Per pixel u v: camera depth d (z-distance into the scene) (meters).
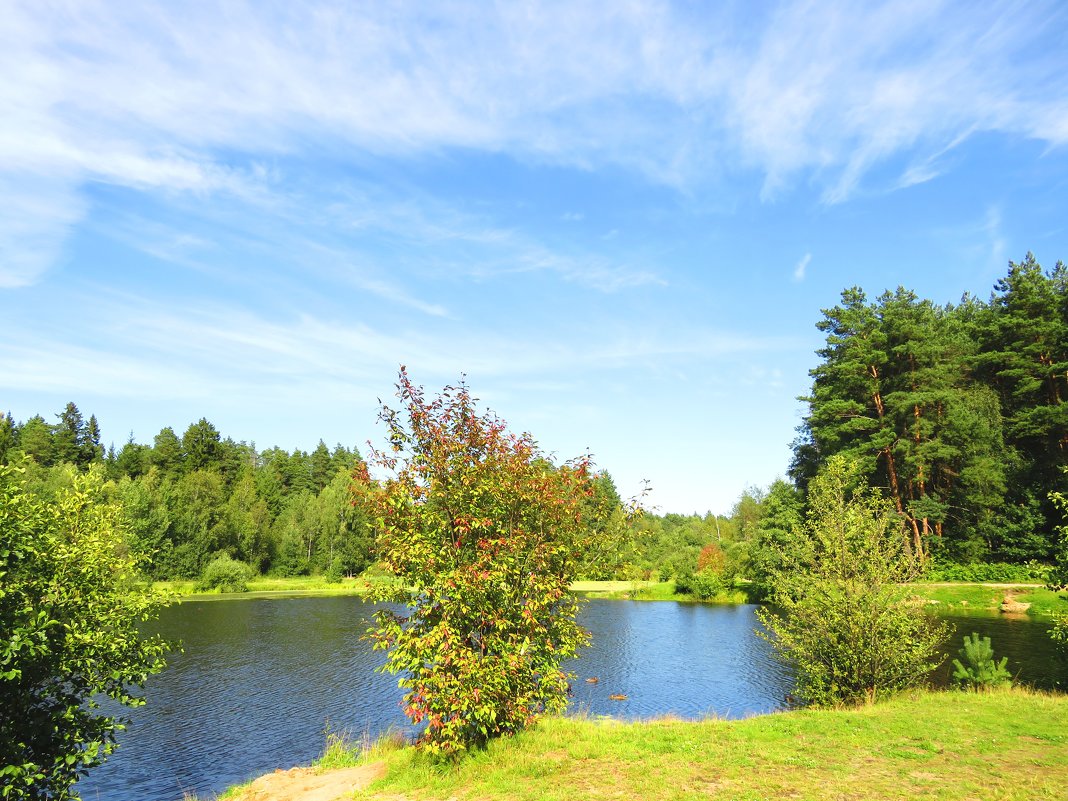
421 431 11.91
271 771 18.58
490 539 11.24
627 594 71.88
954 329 63.31
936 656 27.30
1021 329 50.66
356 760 13.02
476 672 10.17
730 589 67.69
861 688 16.52
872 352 52.66
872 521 17.58
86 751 9.30
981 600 42.25
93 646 9.45
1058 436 49.44
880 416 52.91
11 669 8.06
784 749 10.46
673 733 11.52
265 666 33.72
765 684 27.61
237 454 135.00
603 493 13.07
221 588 77.94
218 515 89.69
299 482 129.00
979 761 9.74
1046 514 48.97
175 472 114.94
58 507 10.30
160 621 50.38
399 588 11.59
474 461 11.88
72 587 9.34
